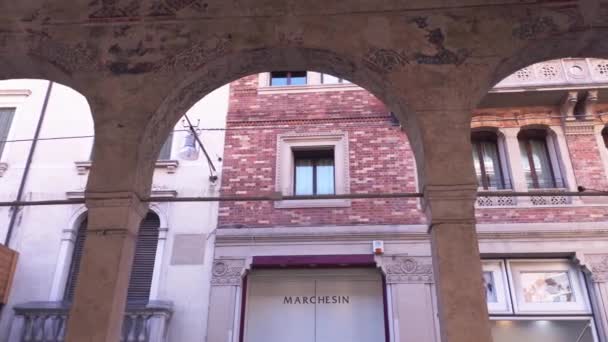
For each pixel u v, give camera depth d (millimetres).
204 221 9953
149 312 8789
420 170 5117
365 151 10461
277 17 5660
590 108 10297
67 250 9914
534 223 9492
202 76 5602
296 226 9750
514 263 9555
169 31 5691
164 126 5578
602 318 8742
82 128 11164
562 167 10109
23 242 10016
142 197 5121
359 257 9406
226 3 5762
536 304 9203
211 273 9484
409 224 9602
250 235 9695
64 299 9602
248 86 11359
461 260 4434
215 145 10719
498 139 10758
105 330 4324
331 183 10562
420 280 9164
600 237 9305
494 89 10133
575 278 9352
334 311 9516
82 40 5688
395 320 8906
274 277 9797
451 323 4199
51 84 11641
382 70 5312
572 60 10312
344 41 5480
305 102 11055
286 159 10578
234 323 9094
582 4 5395
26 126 11227
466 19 5520
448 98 5129
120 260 4609
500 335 9195
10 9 5840
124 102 5320
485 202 10016
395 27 5539
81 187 10438
